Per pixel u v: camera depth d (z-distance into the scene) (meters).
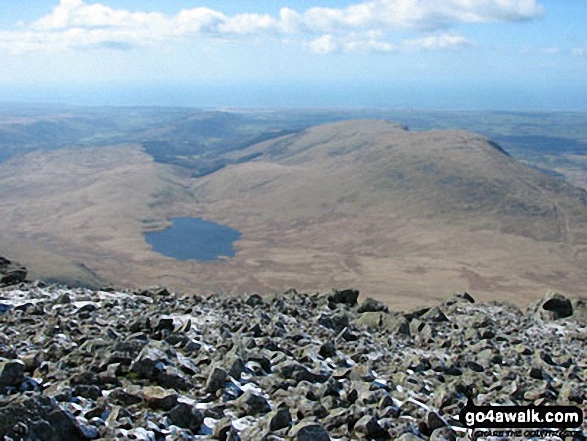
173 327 23.70
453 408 18.27
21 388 14.91
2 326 22.81
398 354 25.52
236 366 18.36
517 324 38.84
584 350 32.53
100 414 14.13
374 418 15.70
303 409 16.17
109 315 25.78
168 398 15.05
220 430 14.15
